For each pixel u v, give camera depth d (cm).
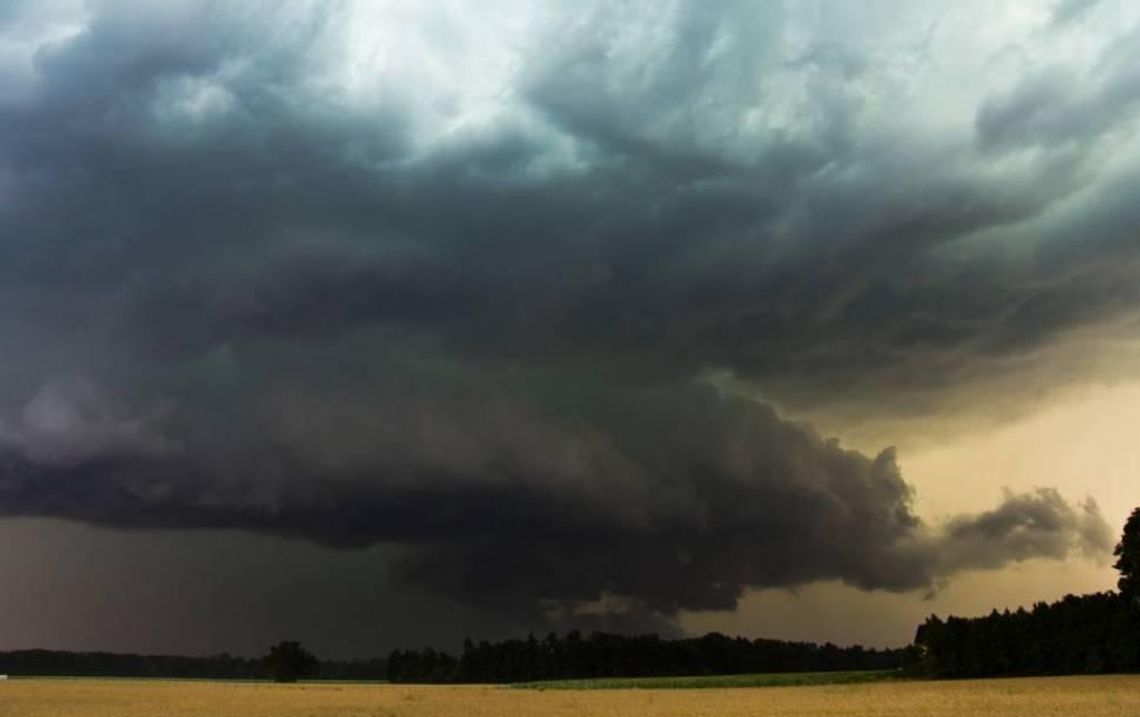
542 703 7875
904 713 6322
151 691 10212
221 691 10500
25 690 9962
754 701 8069
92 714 6425
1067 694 8144
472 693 10244
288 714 6456
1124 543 12025
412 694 9925
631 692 10400
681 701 8194
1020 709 6500
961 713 6197
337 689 11719
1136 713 6075
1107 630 11819
